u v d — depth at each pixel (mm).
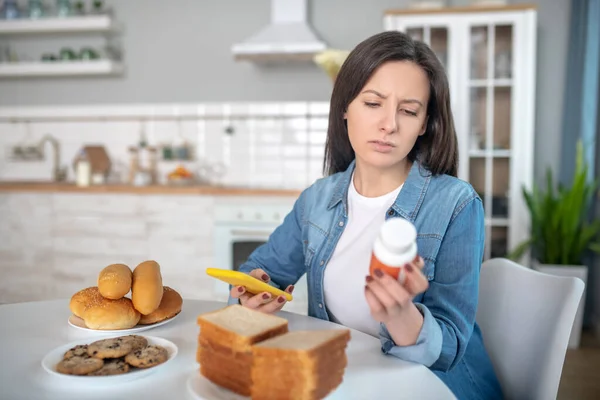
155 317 1061
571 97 3441
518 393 1215
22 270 3520
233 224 3230
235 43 3906
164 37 3971
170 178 3705
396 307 787
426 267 1061
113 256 3400
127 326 1022
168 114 3939
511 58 3369
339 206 1227
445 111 1114
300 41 3518
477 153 3438
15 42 4125
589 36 3238
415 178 1156
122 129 3996
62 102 4113
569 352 3033
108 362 849
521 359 1216
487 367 1164
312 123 3801
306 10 3699
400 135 1042
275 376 707
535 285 1227
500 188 3438
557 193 3623
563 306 1133
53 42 4086
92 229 3416
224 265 3268
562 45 3572
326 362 718
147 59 3996
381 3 3742
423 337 874
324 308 1203
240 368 750
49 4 4062
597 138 3496
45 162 4109
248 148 3877
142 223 3346
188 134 3930
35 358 906
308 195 1318
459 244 1060
